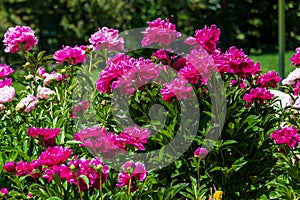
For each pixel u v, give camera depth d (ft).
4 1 35.65
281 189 11.27
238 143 11.44
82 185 9.89
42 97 12.11
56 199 9.98
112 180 10.84
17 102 12.62
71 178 9.76
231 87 11.74
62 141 11.41
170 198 11.00
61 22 36.42
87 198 10.41
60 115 12.03
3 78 12.69
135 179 10.40
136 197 10.46
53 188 10.34
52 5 36.06
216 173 11.43
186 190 11.35
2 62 34.63
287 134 11.18
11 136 11.87
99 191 10.26
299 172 11.45
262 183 11.64
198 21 36.17
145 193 10.52
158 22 11.34
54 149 9.82
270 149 11.78
